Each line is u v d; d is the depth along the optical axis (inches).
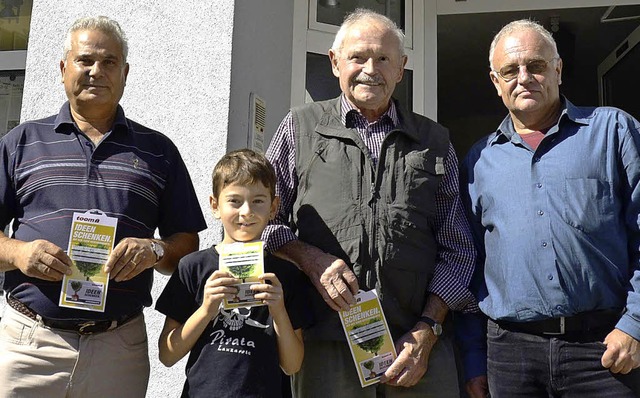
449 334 91.8
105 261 76.7
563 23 197.0
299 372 86.6
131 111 120.6
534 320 81.3
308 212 86.0
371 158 87.0
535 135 87.3
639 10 183.9
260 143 127.3
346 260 83.4
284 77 143.9
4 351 78.6
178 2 122.0
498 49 88.0
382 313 81.4
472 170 91.9
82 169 81.2
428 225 88.3
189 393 76.0
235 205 79.4
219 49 118.6
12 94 145.6
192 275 80.0
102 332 80.0
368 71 86.0
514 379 83.4
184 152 116.9
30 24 136.3
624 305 80.4
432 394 85.4
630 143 80.9
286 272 82.0
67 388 77.7
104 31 83.8
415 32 167.3
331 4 158.7
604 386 77.9
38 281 78.6
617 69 196.2
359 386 83.9
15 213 83.0
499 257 84.7
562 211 80.7
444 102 273.7
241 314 78.2
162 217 89.2
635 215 80.3
